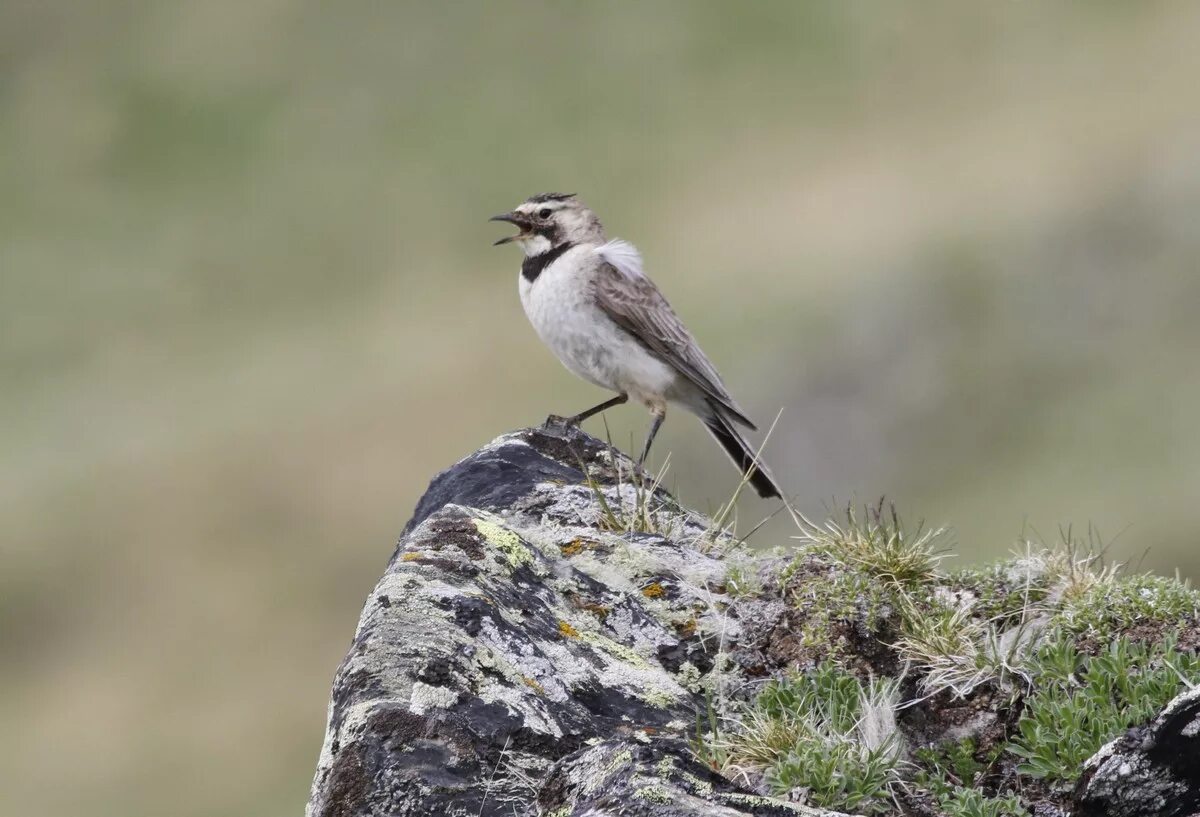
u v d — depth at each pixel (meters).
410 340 35.88
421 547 5.04
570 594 5.19
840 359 29.78
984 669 4.87
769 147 39.50
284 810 24.08
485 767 4.11
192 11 49.84
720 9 44.59
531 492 6.24
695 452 26.66
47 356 38.88
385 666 4.33
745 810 3.72
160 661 27.86
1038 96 37.66
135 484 32.66
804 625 5.18
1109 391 28.17
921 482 28.39
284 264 41.00
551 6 46.41
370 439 32.06
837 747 4.43
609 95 43.50
